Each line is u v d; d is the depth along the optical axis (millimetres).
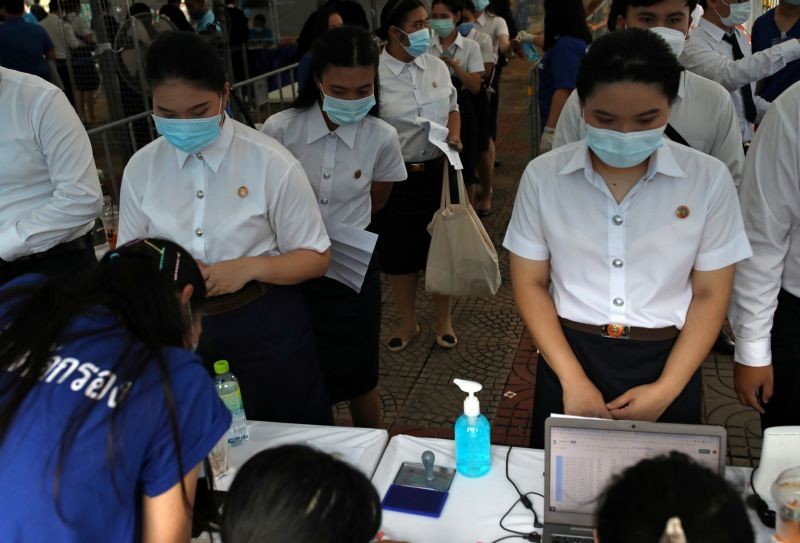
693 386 1756
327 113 2373
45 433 1037
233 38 6719
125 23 5434
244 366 2090
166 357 1128
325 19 3873
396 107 3389
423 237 3523
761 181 1716
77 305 1140
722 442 1420
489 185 5289
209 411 1165
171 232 1977
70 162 2312
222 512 965
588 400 1650
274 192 1965
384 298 4457
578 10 3484
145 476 1120
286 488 916
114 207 3953
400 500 1606
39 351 1085
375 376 2773
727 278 1647
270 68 7098
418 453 1788
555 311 1777
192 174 1955
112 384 1067
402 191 3404
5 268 2424
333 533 902
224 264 1930
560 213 1660
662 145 1588
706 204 1586
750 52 3201
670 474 872
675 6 2227
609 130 1512
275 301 2084
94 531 1063
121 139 5352
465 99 4613
